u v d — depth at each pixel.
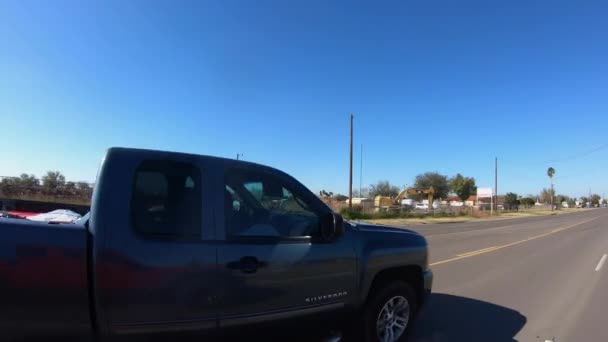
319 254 3.91
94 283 2.86
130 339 3.01
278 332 3.75
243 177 3.71
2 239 2.63
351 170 39.69
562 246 17.67
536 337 5.67
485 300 7.71
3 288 2.60
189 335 3.23
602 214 73.62
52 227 2.82
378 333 4.60
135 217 3.07
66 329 2.80
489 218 54.31
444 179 95.19
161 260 3.06
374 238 4.53
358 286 4.24
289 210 3.95
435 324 6.14
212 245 3.31
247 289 3.45
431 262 12.23
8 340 2.64
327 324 4.10
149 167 3.24
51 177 19.41
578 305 7.43
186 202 3.31
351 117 39.44
